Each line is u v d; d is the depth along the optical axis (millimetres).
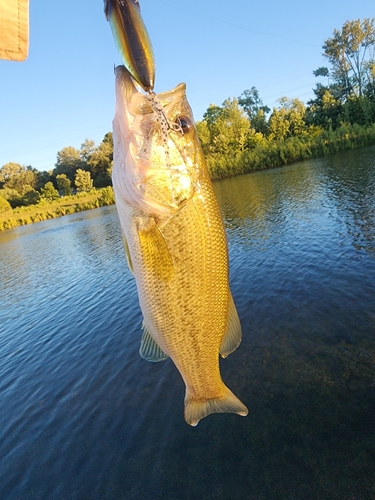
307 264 1452
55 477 718
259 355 937
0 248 4625
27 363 1257
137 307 1507
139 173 284
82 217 6547
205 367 337
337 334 941
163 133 284
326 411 706
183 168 296
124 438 777
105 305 1635
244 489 596
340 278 1247
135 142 281
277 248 1769
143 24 232
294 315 1088
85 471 715
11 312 1914
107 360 1130
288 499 563
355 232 1690
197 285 312
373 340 879
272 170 6082
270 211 2688
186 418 334
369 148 5387
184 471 659
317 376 807
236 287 1406
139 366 1045
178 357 326
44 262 3092
